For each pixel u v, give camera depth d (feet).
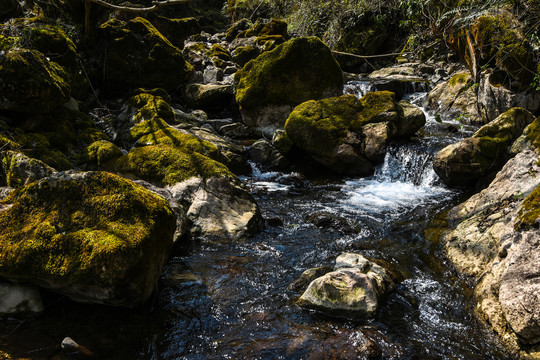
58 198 13.01
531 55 26.84
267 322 12.60
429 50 43.83
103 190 13.03
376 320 12.64
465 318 12.82
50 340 11.49
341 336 11.93
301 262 16.28
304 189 25.02
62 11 30.22
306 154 28.84
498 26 28.02
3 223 12.66
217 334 12.09
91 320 12.39
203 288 14.35
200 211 18.52
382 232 19.01
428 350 11.48
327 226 19.51
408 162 25.81
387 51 52.60
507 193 17.31
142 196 13.17
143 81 33.30
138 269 12.16
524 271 11.91
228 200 19.12
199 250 17.03
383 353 11.32
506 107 30.09
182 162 20.21
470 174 22.91
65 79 24.00
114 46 31.68
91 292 12.25
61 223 12.52
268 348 11.48
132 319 12.57
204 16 67.51
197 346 11.60
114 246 11.62
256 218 19.01
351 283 13.28
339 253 17.01
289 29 51.57
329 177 27.12
